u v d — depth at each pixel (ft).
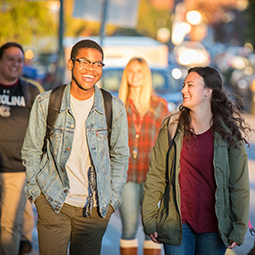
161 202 23.03
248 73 147.84
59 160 21.75
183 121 22.45
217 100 22.35
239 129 22.26
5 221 28.94
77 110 21.94
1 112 28.73
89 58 21.40
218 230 21.77
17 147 28.89
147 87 30.55
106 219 22.52
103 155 22.20
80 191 21.94
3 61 28.81
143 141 30.12
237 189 21.99
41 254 22.13
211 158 21.93
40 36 118.52
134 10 59.67
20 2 111.86
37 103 22.00
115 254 32.42
